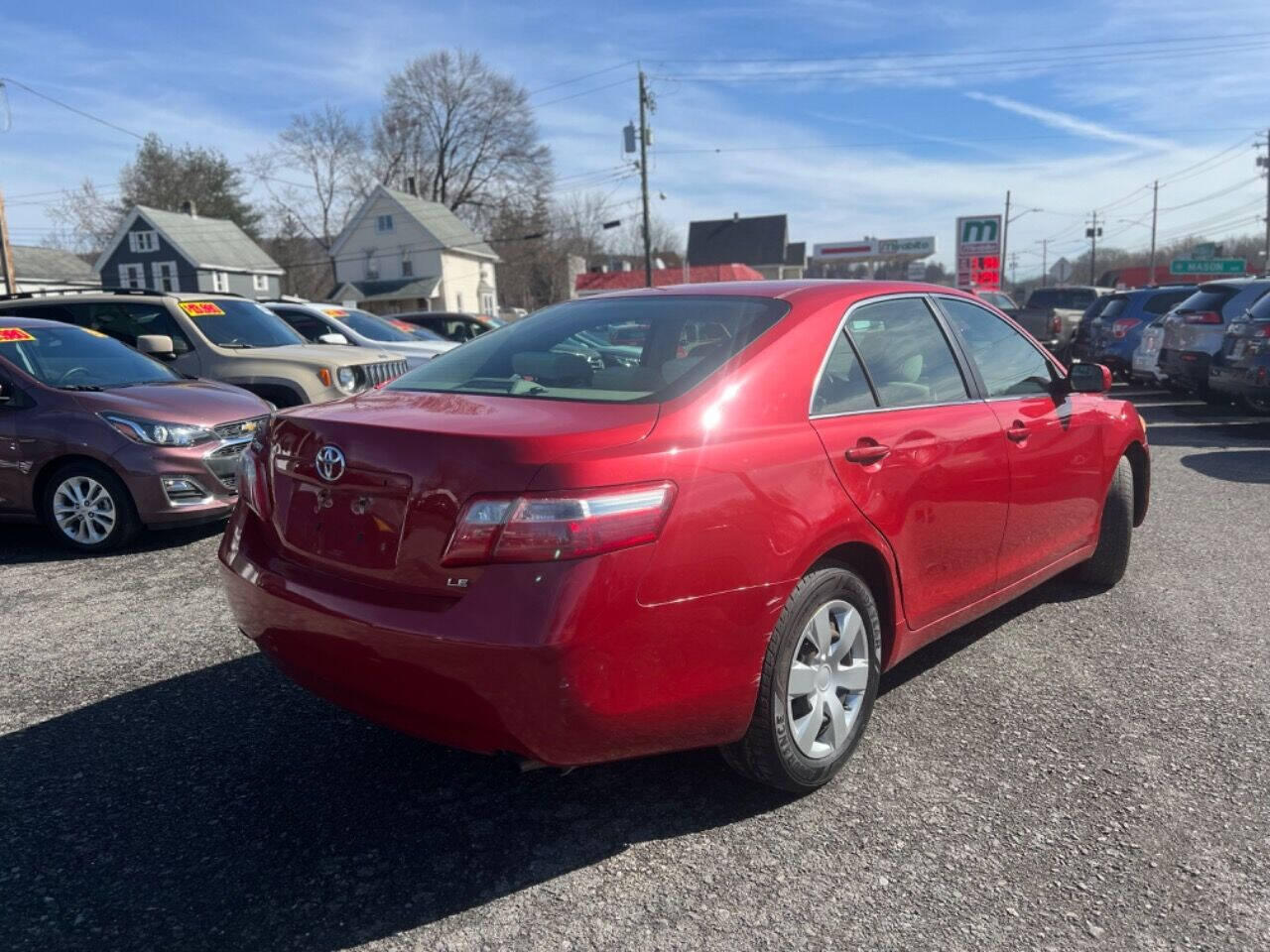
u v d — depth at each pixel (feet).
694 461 8.53
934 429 11.18
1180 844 9.00
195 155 235.20
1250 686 12.51
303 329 40.70
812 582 9.47
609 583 7.88
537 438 8.04
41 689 12.85
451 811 9.80
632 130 124.88
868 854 8.93
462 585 8.00
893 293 11.91
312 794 10.13
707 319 10.59
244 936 7.87
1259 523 21.26
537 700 7.80
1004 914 8.04
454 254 196.95
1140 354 45.06
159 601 16.65
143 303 28.48
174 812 9.77
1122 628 14.75
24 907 8.21
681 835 9.33
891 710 12.00
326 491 9.08
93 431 19.54
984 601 12.60
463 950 7.70
